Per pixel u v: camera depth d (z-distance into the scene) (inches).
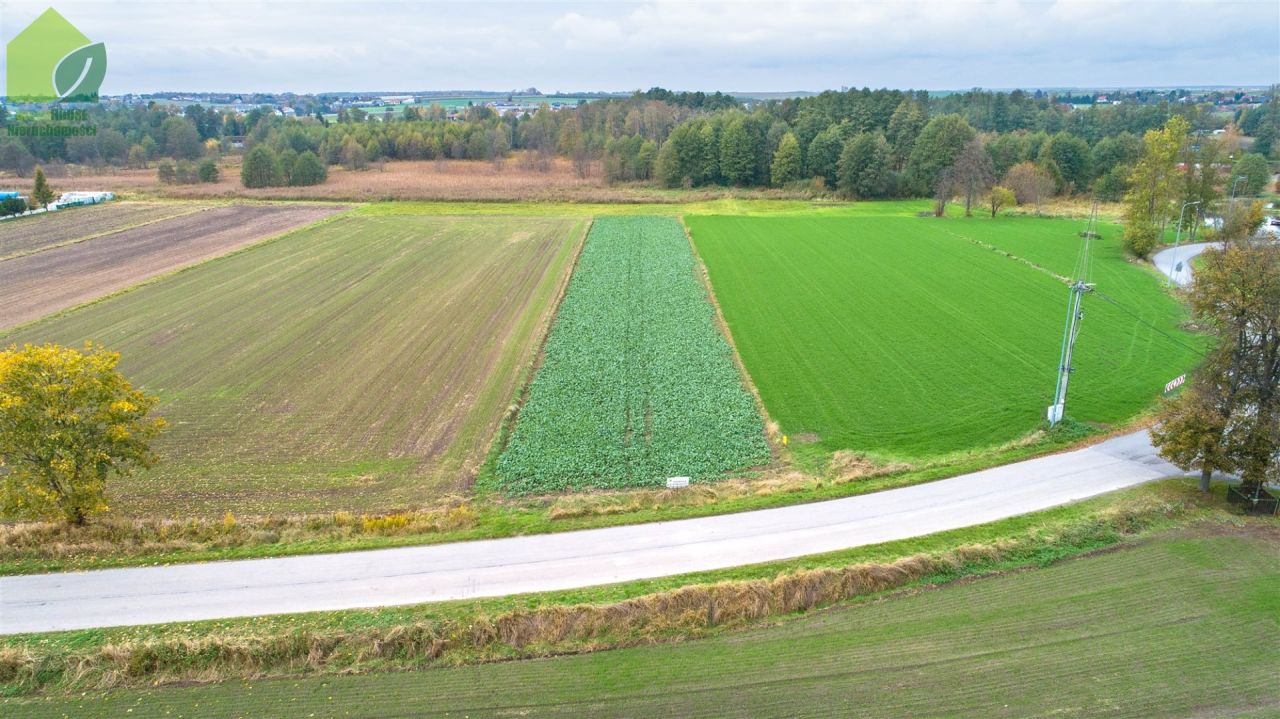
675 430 1765.5
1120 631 1104.8
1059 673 1027.3
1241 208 3486.7
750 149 5767.7
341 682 1045.2
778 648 1094.4
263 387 2003.0
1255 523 1369.3
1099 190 5285.4
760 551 1299.2
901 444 1701.5
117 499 1485.0
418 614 1145.4
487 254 3452.3
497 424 1798.7
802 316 2576.3
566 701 1004.6
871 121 6683.1
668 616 1149.7
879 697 995.3
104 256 3380.9
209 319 2541.8
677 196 5265.8
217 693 1027.9
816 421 1814.7
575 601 1168.2
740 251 3560.5
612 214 4552.2
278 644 1082.1
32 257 3353.8
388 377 2071.9
